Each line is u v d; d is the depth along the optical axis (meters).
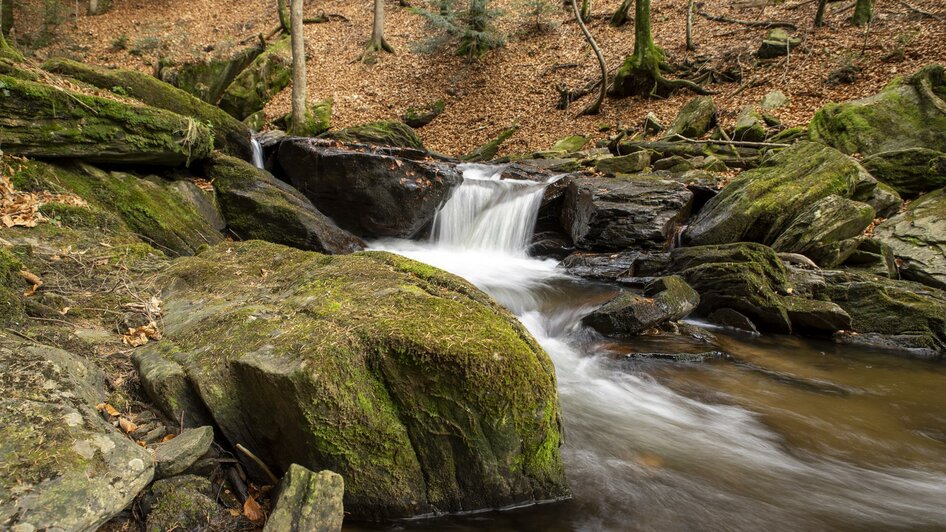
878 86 12.84
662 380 5.62
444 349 2.94
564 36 20.81
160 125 8.16
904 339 6.66
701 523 3.31
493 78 19.72
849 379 5.75
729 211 9.09
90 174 7.52
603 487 3.62
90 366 3.38
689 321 7.59
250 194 9.23
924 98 10.66
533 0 21.73
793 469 4.04
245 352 3.26
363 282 4.10
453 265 10.00
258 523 2.81
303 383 2.88
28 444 2.42
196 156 8.95
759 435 4.53
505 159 15.09
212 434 3.05
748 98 14.59
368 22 24.16
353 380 2.96
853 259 8.13
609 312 6.85
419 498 3.06
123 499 2.40
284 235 9.10
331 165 10.23
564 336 6.99
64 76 9.41
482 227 11.51
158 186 8.23
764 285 7.25
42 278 4.70
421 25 23.19
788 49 15.12
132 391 3.42
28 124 6.94
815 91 13.69
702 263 8.05
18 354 3.07
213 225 8.74
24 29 22.75
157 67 20.12
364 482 2.98
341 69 21.19
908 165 9.64
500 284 8.76
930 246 7.92
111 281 4.91
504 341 3.14
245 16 25.41
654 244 9.45
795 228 8.39
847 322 6.74
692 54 17.33
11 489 2.19
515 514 3.18
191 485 2.82
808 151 10.02
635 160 12.30
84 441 2.54
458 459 3.06
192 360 3.39
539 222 11.35
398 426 3.01
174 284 4.94
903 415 4.95
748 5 18.83
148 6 26.11
